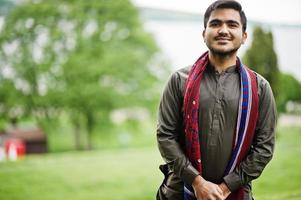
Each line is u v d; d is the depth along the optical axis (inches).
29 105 858.1
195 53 1104.8
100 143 891.4
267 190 288.8
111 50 879.7
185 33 1125.7
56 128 867.4
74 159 471.5
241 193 86.5
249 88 85.0
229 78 86.9
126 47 891.4
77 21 886.4
